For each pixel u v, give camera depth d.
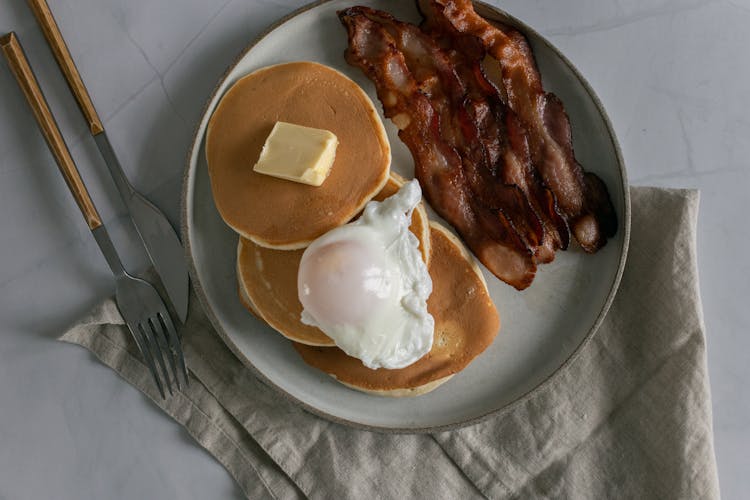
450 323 0.69
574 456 0.71
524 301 0.70
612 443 0.71
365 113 0.68
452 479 0.72
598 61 0.72
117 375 0.73
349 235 0.66
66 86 0.72
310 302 0.66
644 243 0.71
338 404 0.70
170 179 0.72
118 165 0.70
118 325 0.72
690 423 0.69
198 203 0.70
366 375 0.69
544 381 0.68
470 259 0.69
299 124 0.68
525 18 0.72
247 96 0.69
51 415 0.73
